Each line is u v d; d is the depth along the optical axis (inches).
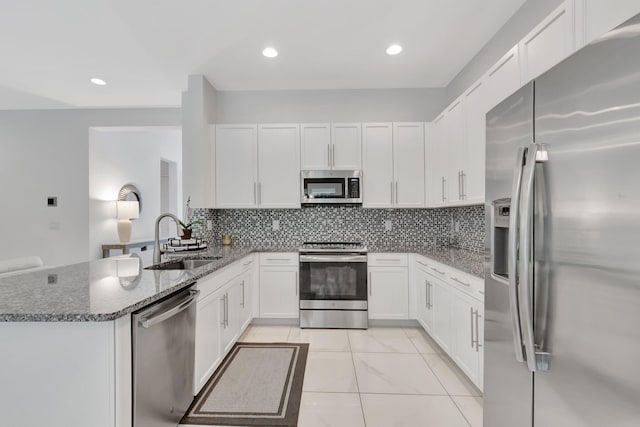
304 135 137.6
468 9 88.9
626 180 28.8
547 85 38.9
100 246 186.2
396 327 130.6
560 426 36.5
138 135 229.0
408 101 145.8
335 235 148.2
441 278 100.8
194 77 130.5
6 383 46.4
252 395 81.2
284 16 91.3
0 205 177.3
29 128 175.9
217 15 90.4
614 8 44.5
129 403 48.9
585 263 32.9
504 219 49.4
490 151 53.7
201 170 131.5
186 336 68.1
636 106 28.0
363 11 89.4
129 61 117.8
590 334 32.3
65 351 46.0
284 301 131.2
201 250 125.5
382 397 80.3
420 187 136.2
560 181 36.4
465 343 83.4
